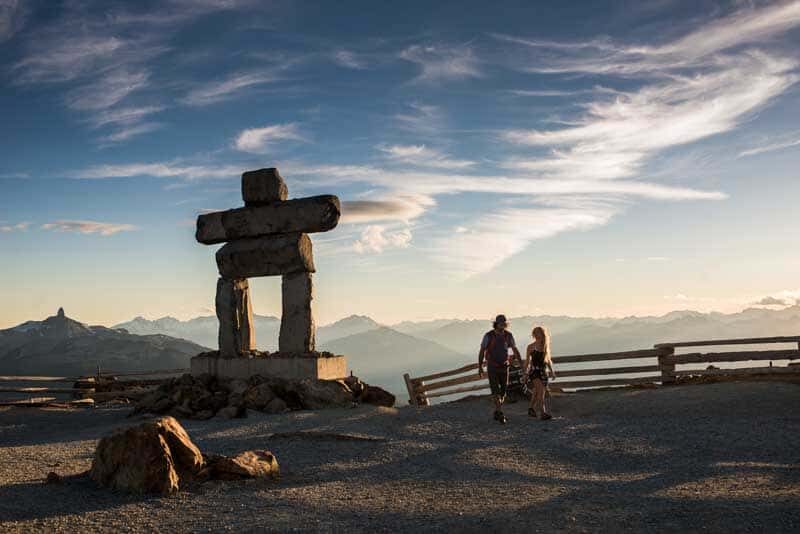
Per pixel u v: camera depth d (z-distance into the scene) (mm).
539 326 16000
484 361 15461
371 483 9469
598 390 19875
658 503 7461
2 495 8523
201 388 19375
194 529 7102
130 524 7312
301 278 20609
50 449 12516
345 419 16344
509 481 9344
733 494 7711
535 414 15727
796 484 8141
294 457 11695
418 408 18219
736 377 18906
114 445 9031
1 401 22016
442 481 9539
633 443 12062
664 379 19641
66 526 7234
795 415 14016
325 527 7051
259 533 6891
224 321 21953
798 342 18406
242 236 21781
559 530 6582
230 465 9438
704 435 12438
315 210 20312
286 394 18641
